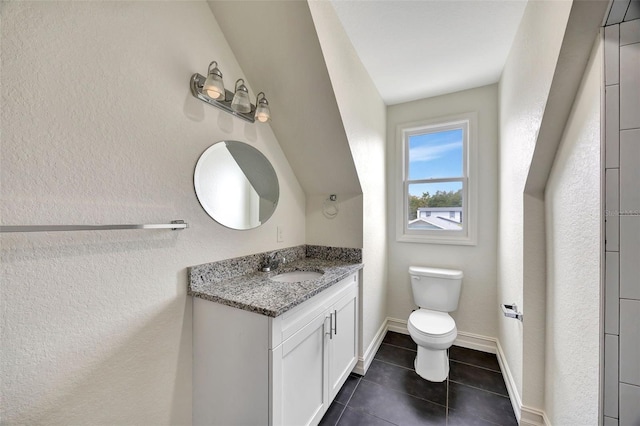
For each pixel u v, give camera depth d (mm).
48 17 771
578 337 1032
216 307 1130
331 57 1385
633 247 838
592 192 929
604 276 873
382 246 2389
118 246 944
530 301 1405
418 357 1942
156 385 1068
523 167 1422
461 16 1443
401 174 2514
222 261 1353
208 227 1288
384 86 2188
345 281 1661
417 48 1716
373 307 2145
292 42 1285
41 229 704
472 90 2230
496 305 2168
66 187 813
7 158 705
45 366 778
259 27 1287
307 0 1150
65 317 816
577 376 1038
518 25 1496
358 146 1797
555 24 992
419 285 2264
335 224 1986
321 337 1362
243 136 1491
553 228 1264
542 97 1137
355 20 1485
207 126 1274
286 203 1876
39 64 755
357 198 1902
